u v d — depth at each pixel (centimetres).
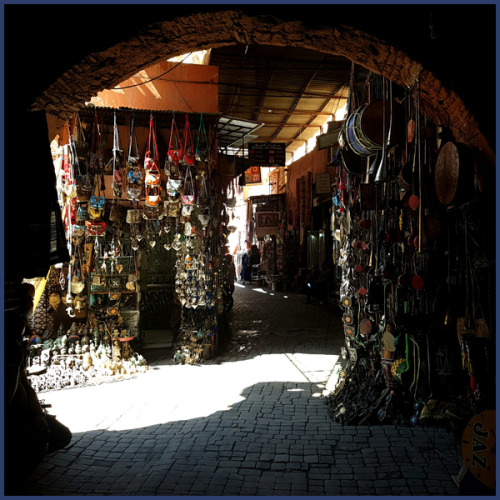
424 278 406
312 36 390
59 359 649
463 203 333
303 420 484
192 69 910
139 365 714
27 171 342
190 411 518
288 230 2175
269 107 1619
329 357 796
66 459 394
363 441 424
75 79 380
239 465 379
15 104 352
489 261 332
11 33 349
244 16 367
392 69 401
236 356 821
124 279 837
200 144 753
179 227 792
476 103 353
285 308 1510
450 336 412
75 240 649
